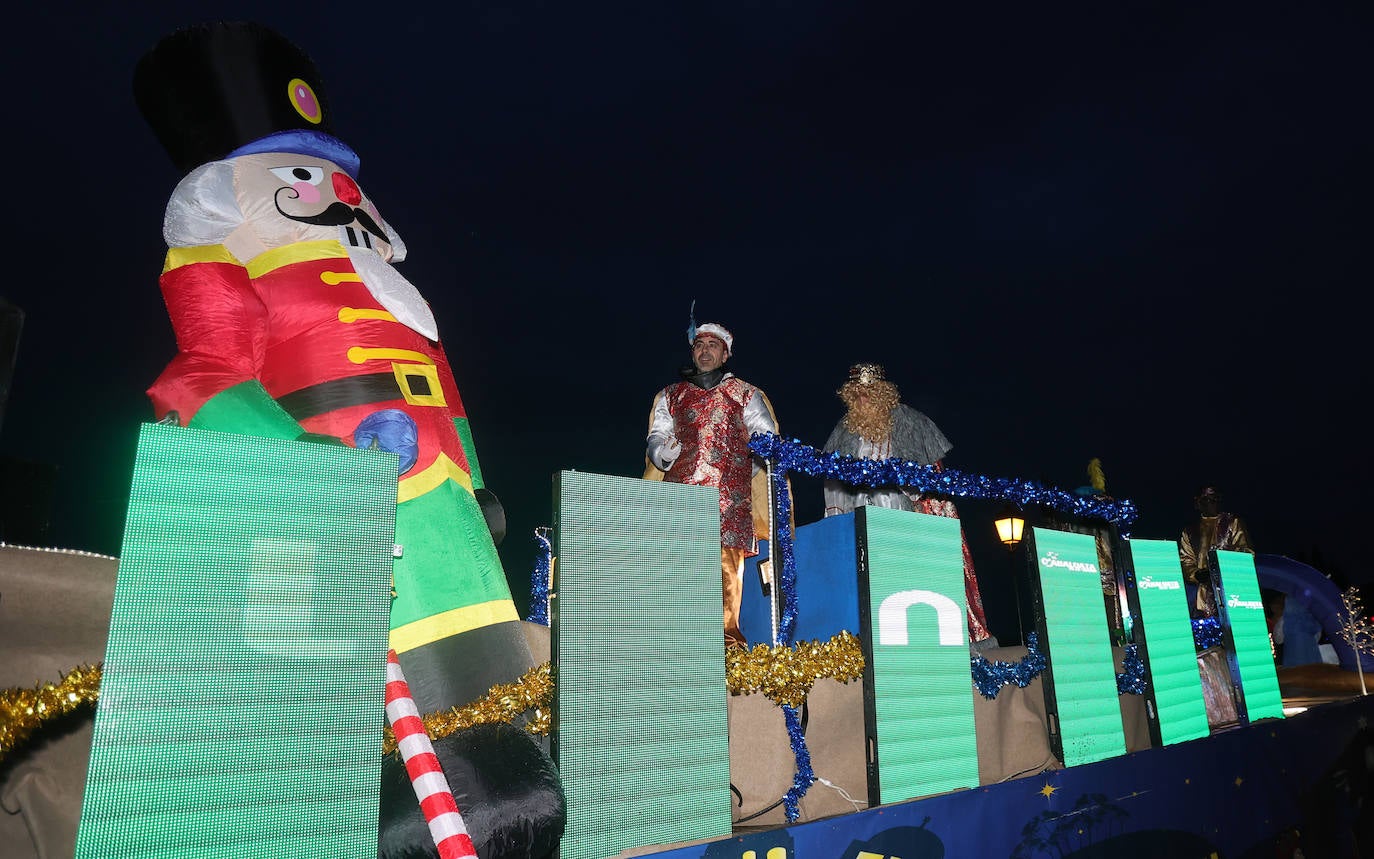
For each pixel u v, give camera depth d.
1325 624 9.56
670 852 2.75
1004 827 3.88
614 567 2.89
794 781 3.44
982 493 4.45
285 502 2.28
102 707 1.95
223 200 3.27
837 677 3.51
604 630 2.81
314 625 2.27
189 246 3.23
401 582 2.80
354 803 2.24
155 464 2.11
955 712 3.95
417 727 2.34
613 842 2.71
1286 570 9.91
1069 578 4.88
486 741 2.54
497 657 2.81
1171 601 5.60
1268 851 5.61
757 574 4.38
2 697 1.97
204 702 2.07
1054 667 4.58
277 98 3.61
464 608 2.84
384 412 2.89
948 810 3.64
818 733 3.69
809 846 3.12
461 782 2.39
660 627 2.98
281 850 2.11
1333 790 6.51
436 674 2.71
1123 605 6.68
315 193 3.47
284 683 2.19
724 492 4.07
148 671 2.02
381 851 2.27
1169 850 4.82
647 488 3.05
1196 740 5.29
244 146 3.52
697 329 4.50
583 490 2.86
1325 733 6.59
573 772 2.64
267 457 2.28
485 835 2.31
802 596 3.99
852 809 3.71
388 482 2.49
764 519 4.41
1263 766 5.80
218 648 2.11
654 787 2.85
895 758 3.59
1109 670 4.95
